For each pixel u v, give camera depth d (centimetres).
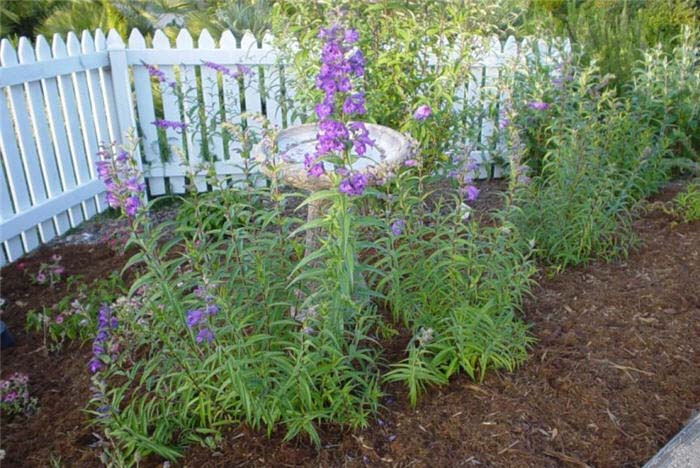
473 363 321
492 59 650
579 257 443
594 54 693
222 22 849
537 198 442
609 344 348
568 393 308
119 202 259
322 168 272
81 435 291
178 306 264
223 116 623
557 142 476
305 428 268
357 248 285
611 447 275
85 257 489
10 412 312
